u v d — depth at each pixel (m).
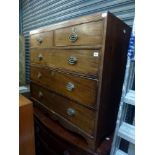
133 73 0.81
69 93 1.09
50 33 1.20
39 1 2.16
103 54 0.82
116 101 1.09
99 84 0.87
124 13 1.25
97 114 0.91
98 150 0.97
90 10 1.48
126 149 1.03
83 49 0.92
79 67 0.97
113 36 0.88
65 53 1.07
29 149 0.94
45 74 1.35
